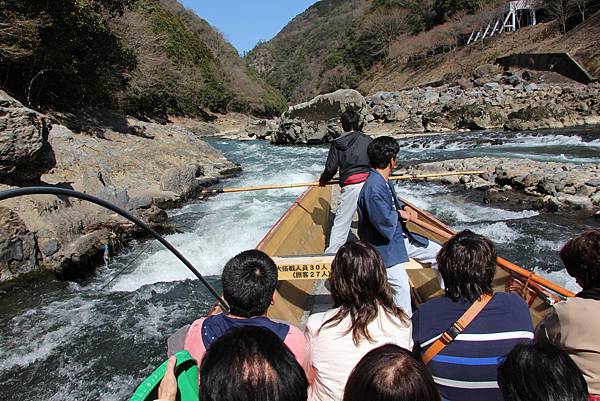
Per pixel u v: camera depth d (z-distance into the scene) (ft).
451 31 176.86
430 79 166.09
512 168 38.11
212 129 154.61
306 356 6.34
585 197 29.73
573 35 119.85
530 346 4.32
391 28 219.00
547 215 28.17
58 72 61.41
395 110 95.09
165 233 28.99
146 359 15.66
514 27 158.81
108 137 54.54
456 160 46.47
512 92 91.66
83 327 17.67
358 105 95.35
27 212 24.04
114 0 74.74
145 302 19.74
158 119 134.82
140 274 22.74
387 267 9.98
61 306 19.40
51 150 28.94
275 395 3.76
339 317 6.48
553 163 39.22
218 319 6.43
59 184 32.19
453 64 163.63
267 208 34.88
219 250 25.81
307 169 54.85
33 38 49.73
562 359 4.15
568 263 6.77
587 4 131.75
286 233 15.81
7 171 25.31
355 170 12.47
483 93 93.09
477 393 6.10
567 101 78.38
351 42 241.35
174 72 149.18
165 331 17.37
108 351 16.12
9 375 14.88
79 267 23.20
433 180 40.19
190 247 26.21
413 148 64.59
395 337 6.28
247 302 6.29
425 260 10.87
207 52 213.46
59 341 16.74
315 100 97.55
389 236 9.61
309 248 16.65
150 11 177.47
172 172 40.42
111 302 19.79
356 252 6.51
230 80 214.69
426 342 6.44
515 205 30.76
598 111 71.87
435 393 3.87
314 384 6.53
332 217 21.44
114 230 26.78
